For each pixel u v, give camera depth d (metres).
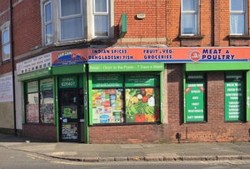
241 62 16.75
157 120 16.78
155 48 16.48
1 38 23.53
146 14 16.66
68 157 13.46
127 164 12.44
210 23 16.88
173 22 16.75
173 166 11.97
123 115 16.77
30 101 20.41
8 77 22.56
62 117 17.62
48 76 18.11
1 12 23.36
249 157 13.26
